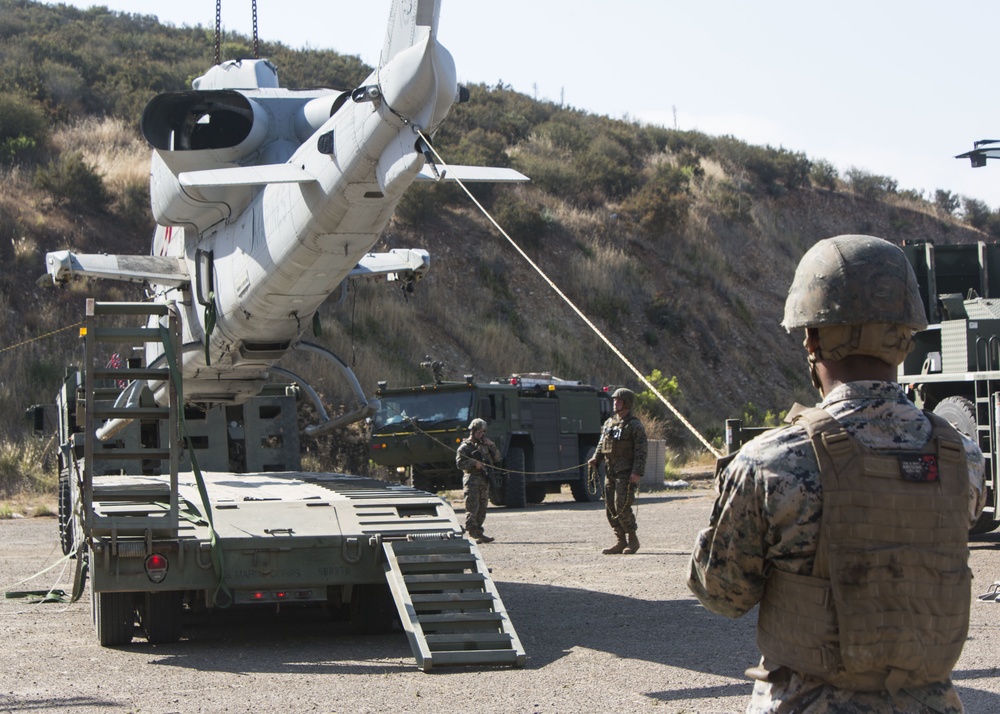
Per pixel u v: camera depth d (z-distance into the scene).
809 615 2.65
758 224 49.00
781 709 2.70
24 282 28.50
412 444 21.53
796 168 56.16
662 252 42.94
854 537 2.60
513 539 15.61
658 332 38.66
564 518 19.41
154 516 8.04
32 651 8.23
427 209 37.22
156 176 10.37
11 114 35.03
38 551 14.94
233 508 8.68
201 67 46.25
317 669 7.53
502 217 38.78
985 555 12.52
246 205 9.67
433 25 7.84
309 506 8.79
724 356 39.78
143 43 49.97
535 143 49.72
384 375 29.95
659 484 25.92
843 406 2.74
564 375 34.59
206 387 11.12
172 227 10.80
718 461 2.87
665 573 11.91
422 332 33.00
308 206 8.46
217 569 8.09
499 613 7.87
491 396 21.77
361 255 8.86
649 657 7.79
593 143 51.28
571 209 42.81
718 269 44.03
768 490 2.66
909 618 2.58
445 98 7.56
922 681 2.62
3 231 29.36
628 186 46.50
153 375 8.19
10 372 26.00
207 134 10.16
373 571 8.45
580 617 9.45
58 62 43.28
